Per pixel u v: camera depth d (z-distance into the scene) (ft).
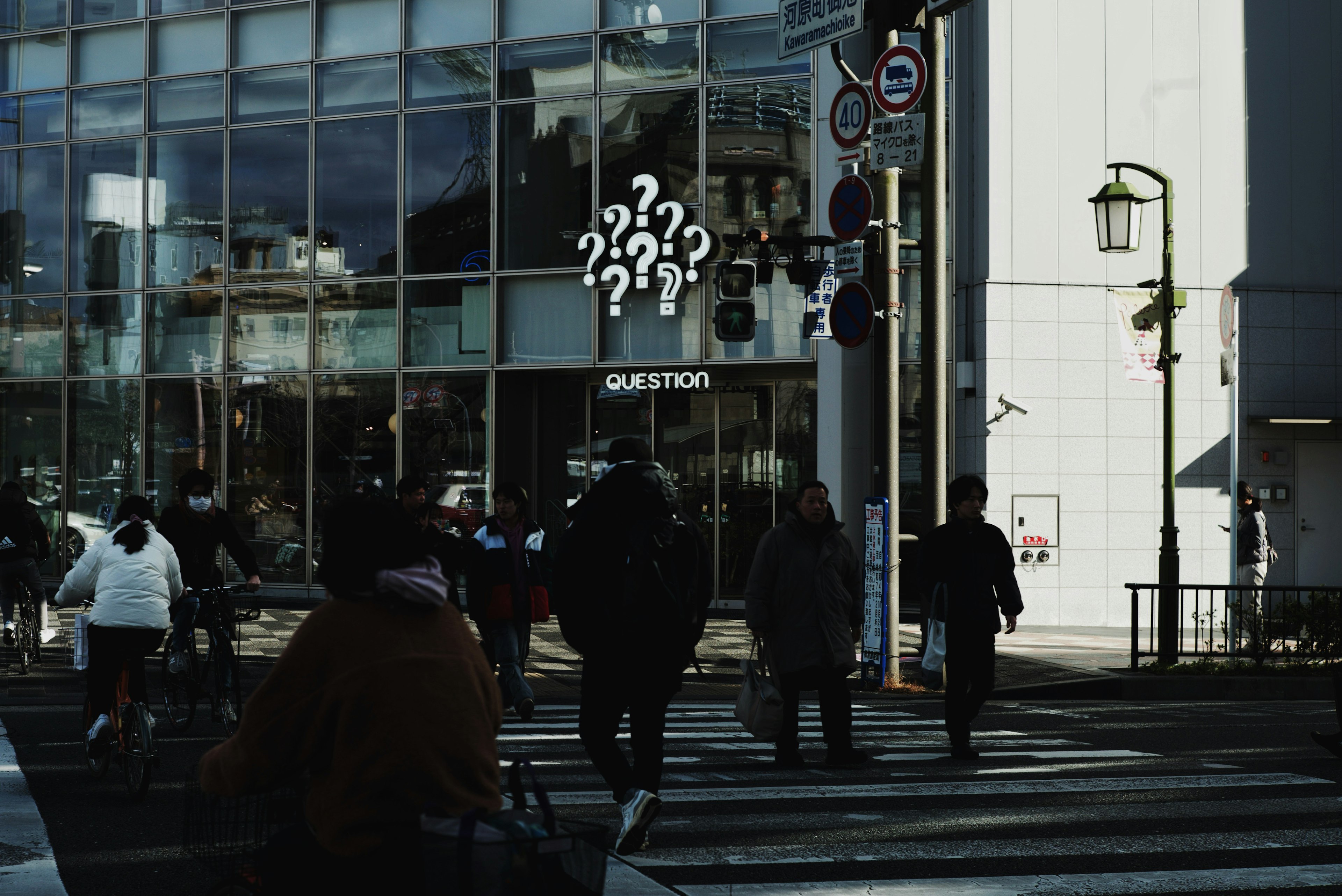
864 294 42.91
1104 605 60.18
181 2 73.77
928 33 44.47
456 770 10.16
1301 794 25.29
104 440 74.64
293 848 10.33
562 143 66.59
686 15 64.95
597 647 19.76
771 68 63.52
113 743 25.38
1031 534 59.82
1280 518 62.13
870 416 60.23
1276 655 47.47
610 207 65.57
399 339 68.59
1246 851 20.58
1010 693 43.86
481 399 67.21
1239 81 62.54
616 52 65.87
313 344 70.33
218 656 32.12
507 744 31.07
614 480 20.25
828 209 61.57
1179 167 61.93
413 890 9.77
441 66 68.69
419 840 9.64
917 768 28.07
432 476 67.67
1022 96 60.64
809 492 28.02
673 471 66.08
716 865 19.17
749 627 27.76
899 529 61.26
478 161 67.87
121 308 74.54
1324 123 63.26
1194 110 62.03
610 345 65.62
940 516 44.16
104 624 25.36
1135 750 31.24
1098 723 36.83
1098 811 23.52
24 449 76.38
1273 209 62.69
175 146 73.56
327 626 10.24
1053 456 60.13
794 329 62.49
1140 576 60.49
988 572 29.96
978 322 60.34
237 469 71.46
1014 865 19.43
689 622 19.79
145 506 26.63
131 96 74.69
